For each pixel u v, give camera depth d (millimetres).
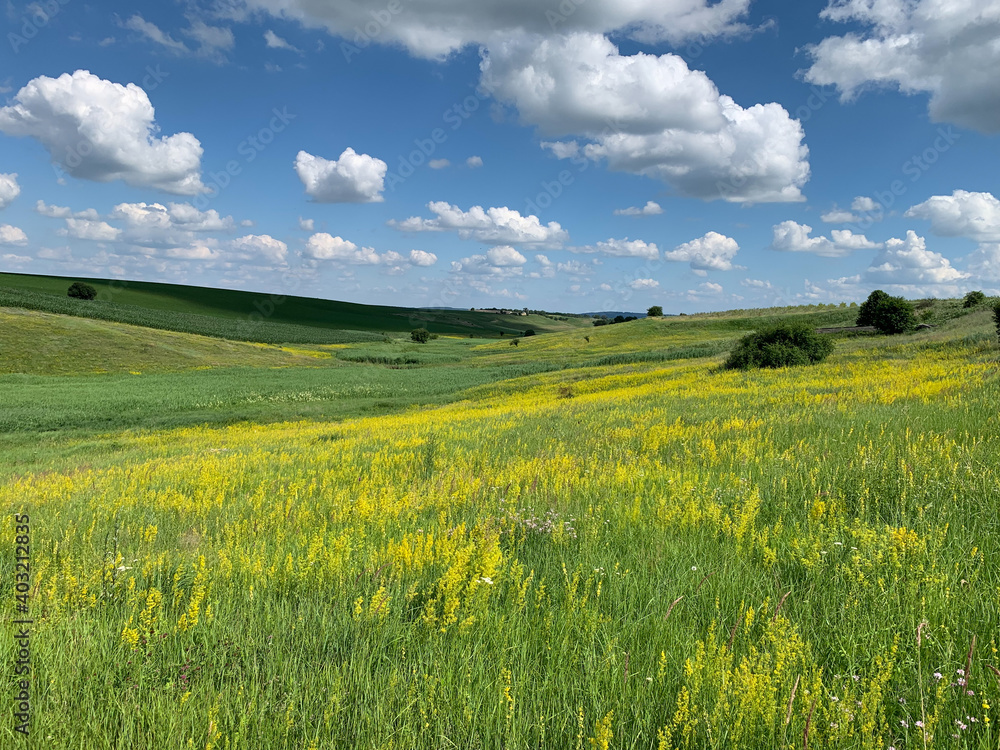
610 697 2691
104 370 68562
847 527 4520
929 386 13547
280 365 84438
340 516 6375
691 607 3508
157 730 2590
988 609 3109
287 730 2508
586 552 4551
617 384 35094
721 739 2295
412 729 2504
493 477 8227
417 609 3771
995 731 2279
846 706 2316
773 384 21484
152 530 6012
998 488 4934
